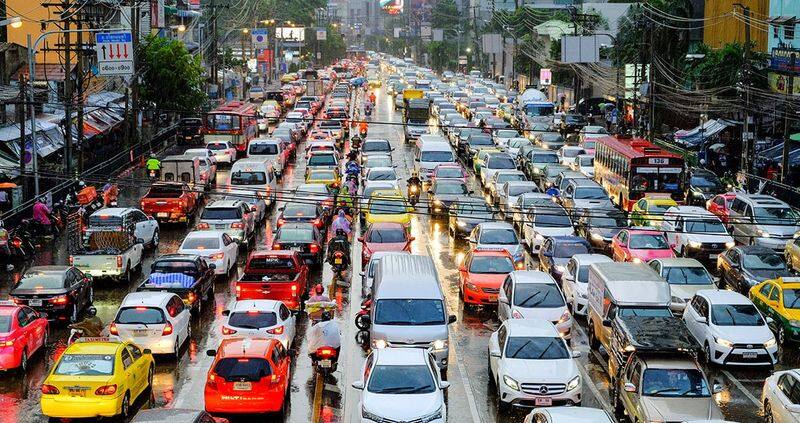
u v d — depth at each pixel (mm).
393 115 98938
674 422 18766
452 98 112375
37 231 40656
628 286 24641
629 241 35188
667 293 24516
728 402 22391
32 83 44312
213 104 99188
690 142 63844
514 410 21328
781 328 27000
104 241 33406
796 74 56188
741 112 62406
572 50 72688
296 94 118812
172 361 24734
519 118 86812
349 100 112562
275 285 28234
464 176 49562
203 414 16141
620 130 78562
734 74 64375
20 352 23562
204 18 124438
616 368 21531
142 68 73375
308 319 28938
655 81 70938
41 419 20438
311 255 35188
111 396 19672
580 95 102000
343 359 25125
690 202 49219
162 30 93688
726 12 73500
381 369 19750
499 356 21781
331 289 32500
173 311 25031
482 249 32719
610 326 24188
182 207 43219
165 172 49281
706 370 24859
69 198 44688
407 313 24172
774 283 28000
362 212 44312
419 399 19047
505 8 172250
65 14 57062
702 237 37531
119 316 24359
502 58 148125
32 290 27250
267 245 39938
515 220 42656
